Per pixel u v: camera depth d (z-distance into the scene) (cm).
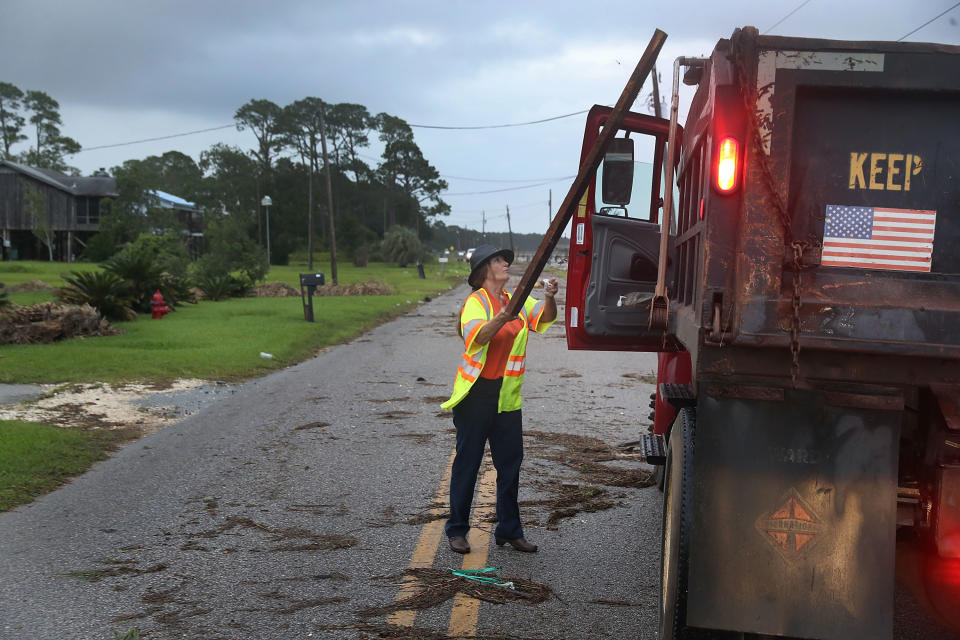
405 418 885
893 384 275
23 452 671
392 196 12650
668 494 339
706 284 284
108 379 1098
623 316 576
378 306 2795
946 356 266
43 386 1030
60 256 7256
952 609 305
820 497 280
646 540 500
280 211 10544
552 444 758
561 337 1883
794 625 280
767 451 282
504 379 468
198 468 661
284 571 441
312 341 1683
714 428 285
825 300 276
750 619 282
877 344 270
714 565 284
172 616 381
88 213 7169
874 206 285
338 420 872
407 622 379
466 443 468
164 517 533
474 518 541
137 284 2269
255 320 2078
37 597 401
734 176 281
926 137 283
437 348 1622
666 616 315
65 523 518
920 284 279
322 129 4306
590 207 577
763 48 279
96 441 748
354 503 569
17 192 7094
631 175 579
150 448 732
